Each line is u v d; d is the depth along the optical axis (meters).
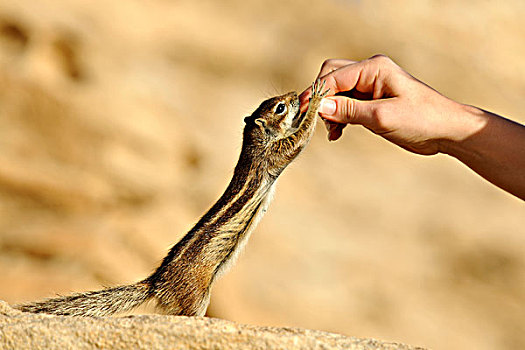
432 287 25.56
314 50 42.72
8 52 28.42
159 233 23.31
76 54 29.78
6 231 21.31
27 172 24.06
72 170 25.23
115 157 26.33
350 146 35.81
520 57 48.91
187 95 34.00
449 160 36.84
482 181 35.34
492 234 30.22
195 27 41.09
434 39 47.91
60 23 30.52
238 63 39.81
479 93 43.88
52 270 19.55
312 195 30.28
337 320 20.97
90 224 22.91
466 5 51.78
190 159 28.91
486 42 49.28
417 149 6.31
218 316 19.14
